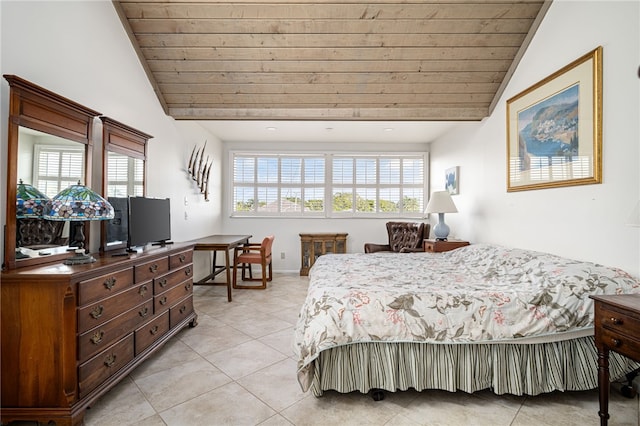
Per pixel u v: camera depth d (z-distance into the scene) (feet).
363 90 11.51
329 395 6.38
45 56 6.63
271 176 19.04
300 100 11.95
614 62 6.75
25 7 6.16
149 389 6.56
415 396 6.36
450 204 13.66
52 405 5.22
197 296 13.78
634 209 5.25
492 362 6.13
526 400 6.22
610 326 5.06
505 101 10.81
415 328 5.95
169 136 12.23
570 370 6.14
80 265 6.05
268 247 15.94
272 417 5.69
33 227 6.09
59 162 6.59
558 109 8.27
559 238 8.35
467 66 10.57
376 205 19.19
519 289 6.52
